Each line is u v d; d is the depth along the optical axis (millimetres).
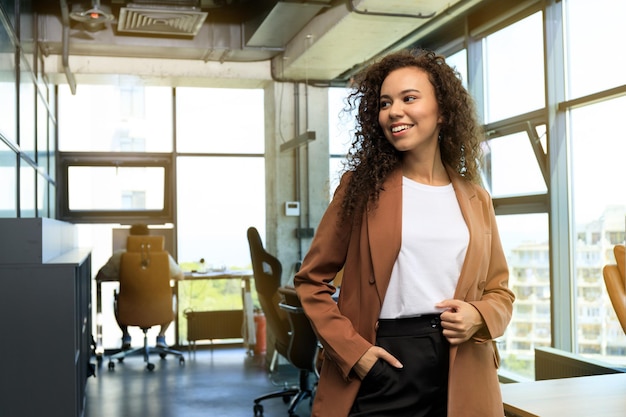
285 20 6102
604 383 1916
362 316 1381
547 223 5164
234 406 5746
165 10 5797
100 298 8188
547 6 5008
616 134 4516
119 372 7316
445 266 1363
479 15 5934
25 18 5652
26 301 3498
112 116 8672
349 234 1430
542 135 5164
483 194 1481
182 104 8852
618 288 2355
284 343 5336
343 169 1544
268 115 7992
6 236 3484
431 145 1426
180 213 8828
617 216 4516
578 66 4859
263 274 5352
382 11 5375
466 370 1358
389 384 1333
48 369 3500
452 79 1426
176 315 8688
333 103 7945
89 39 6660
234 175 8977
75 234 7059
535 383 1934
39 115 6520
